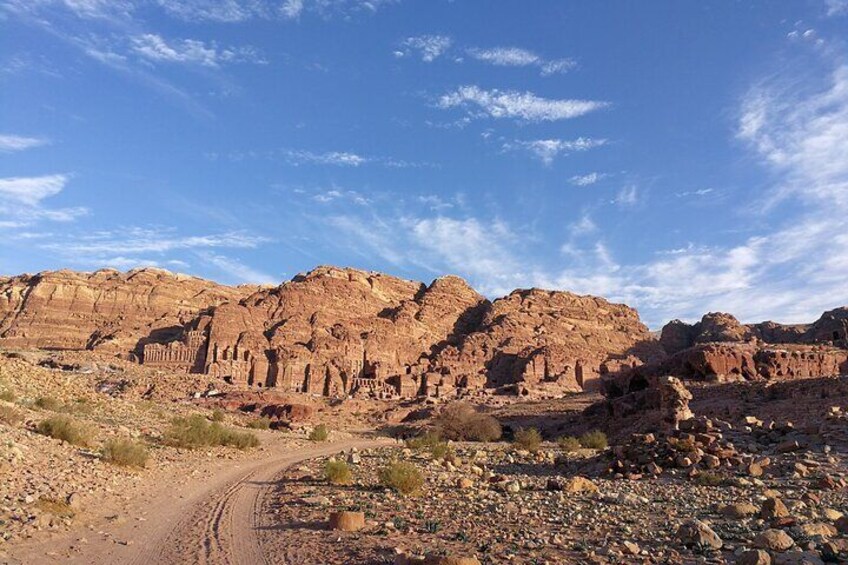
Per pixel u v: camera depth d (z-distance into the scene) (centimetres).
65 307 16938
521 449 4972
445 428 7506
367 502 2048
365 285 19838
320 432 5766
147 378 10662
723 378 7625
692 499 2134
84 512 1656
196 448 3669
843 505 1931
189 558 1318
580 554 1309
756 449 3297
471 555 1286
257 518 1783
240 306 15975
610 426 6731
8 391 3528
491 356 16400
